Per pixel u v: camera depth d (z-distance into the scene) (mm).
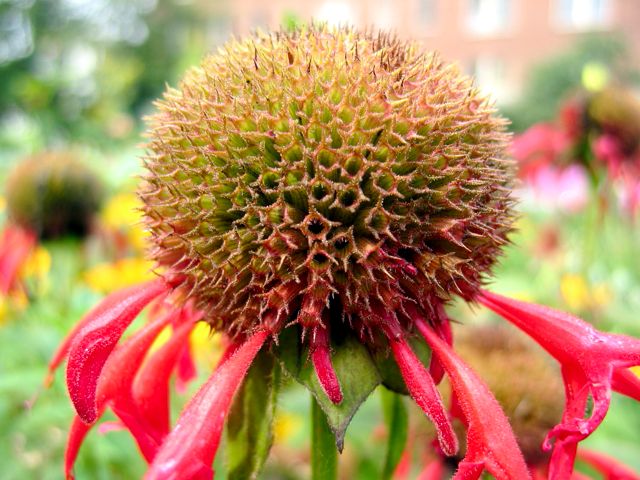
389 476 50
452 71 49
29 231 114
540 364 70
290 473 100
